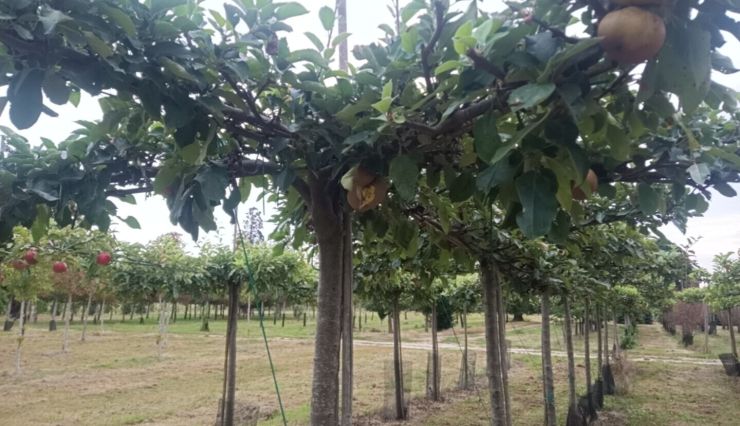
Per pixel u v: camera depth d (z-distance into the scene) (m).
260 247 6.07
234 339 5.93
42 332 23.95
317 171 1.96
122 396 9.65
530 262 4.05
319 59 1.71
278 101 1.74
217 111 1.56
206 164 1.77
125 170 2.01
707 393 10.33
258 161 2.04
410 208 2.79
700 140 1.91
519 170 1.41
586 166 1.28
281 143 1.75
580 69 1.26
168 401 9.20
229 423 5.74
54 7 1.24
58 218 2.05
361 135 1.59
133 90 1.44
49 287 10.01
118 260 6.02
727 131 2.35
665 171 1.93
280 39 1.64
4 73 1.36
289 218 3.08
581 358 15.53
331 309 2.20
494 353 4.10
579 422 6.61
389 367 7.97
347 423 2.92
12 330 24.56
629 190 2.85
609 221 3.22
